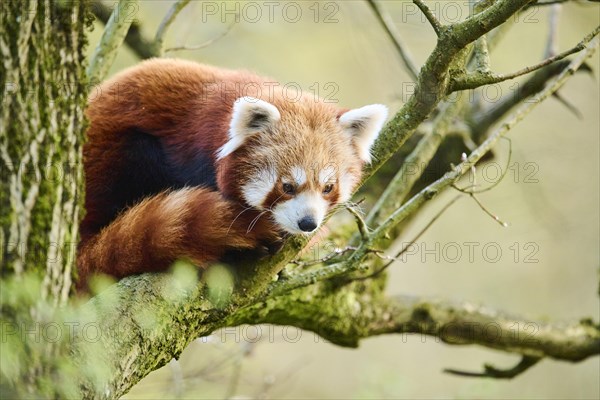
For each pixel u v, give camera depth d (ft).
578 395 72.33
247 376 55.77
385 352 80.53
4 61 18.28
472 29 23.63
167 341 24.14
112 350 22.04
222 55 58.80
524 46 68.13
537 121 69.92
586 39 25.00
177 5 39.50
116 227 27.66
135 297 24.16
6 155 18.42
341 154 33.60
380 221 35.47
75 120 19.69
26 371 18.42
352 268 28.50
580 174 69.77
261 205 31.91
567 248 75.56
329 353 79.66
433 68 24.75
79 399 19.81
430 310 38.34
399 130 26.91
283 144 32.50
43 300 19.07
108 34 34.04
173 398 39.86
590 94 70.08
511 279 77.30
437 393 76.79
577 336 41.22
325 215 32.65
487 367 41.75
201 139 33.30
